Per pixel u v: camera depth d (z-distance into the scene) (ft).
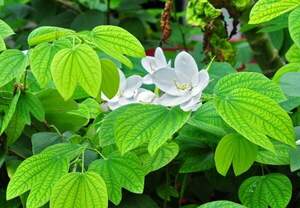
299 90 3.41
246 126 2.86
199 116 3.12
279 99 3.00
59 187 2.87
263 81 3.03
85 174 2.90
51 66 2.87
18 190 3.00
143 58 3.56
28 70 3.56
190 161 3.42
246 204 3.19
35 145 3.42
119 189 3.03
